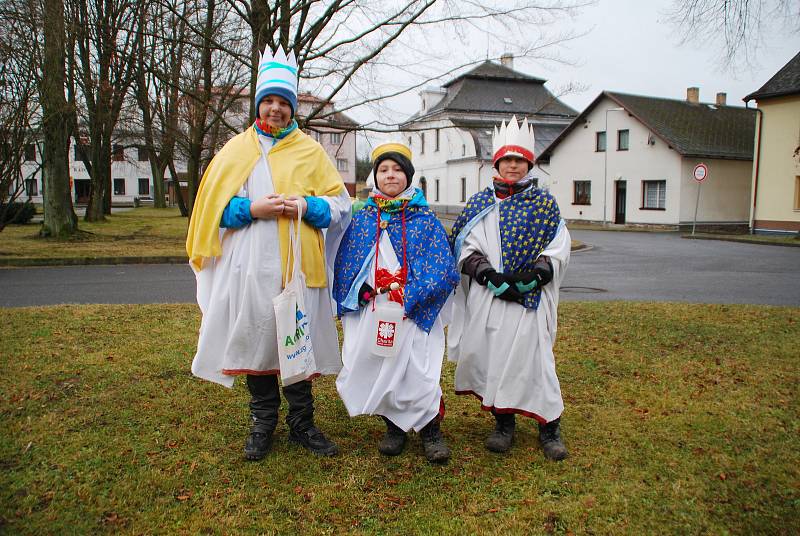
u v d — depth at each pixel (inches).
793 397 165.6
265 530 101.7
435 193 1804.9
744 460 128.0
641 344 219.8
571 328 244.4
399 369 121.1
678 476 121.3
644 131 1141.7
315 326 130.0
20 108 489.7
